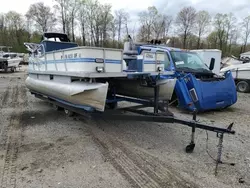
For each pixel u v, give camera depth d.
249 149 3.51
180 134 4.16
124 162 3.05
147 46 7.06
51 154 3.27
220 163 3.02
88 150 3.42
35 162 3.02
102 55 3.43
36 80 5.88
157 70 4.29
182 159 3.15
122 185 2.53
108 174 2.75
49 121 4.90
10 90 9.41
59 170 2.82
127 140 3.86
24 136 3.98
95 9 41.03
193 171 2.82
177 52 6.44
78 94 3.78
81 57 3.41
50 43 5.52
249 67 10.03
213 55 10.55
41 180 2.60
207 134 4.02
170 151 3.42
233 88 6.04
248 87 9.98
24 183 2.54
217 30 49.09
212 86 5.56
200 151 3.41
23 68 23.75
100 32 41.44
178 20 47.34
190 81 5.39
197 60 6.74
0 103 6.79
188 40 47.59
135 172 2.80
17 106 6.38
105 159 3.13
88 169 2.86
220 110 6.24
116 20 42.28
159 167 2.92
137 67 4.22
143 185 2.53
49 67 4.87
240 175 2.74
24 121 4.89
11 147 3.50
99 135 4.09
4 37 48.19
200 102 5.32
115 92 5.07
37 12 48.16
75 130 4.34
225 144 3.69
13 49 45.44
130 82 5.05
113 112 4.05
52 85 4.72
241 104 7.19
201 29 48.28
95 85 3.54
